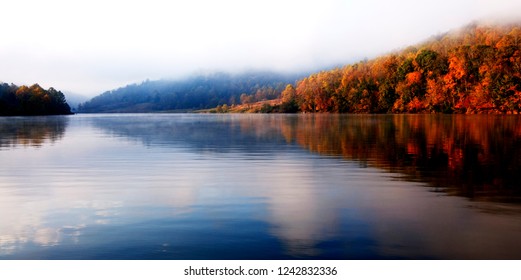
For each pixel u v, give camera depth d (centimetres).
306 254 589
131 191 1000
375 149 1805
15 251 616
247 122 5269
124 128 4088
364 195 925
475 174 1166
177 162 1499
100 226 720
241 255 591
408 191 958
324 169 1297
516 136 2322
